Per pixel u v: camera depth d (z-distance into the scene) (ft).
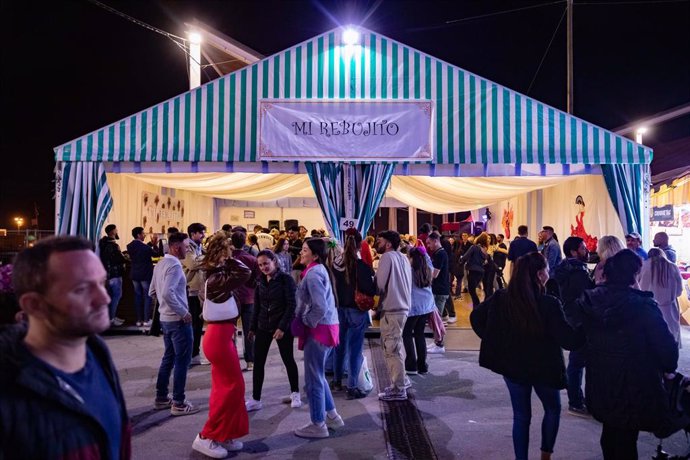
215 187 47.52
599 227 34.99
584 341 12.17
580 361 17.85
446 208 56.95
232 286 15.02
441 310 28.60
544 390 12.81
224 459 14.60
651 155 29.60
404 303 19.72
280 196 54.65
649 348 11.25
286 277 18.22
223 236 15.74
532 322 12.19
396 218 73.36
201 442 14.88
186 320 17.90
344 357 20.90
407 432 16.61
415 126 29.73
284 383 21.80
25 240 66.64
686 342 29.66
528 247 31.53
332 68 29.94
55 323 5.23
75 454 5.06
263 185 45.78
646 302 11.31
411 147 29.63
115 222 38.32
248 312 23.67
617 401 11.31
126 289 34.09
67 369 5.36
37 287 5.20
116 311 33.27
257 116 29.66
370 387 20.98
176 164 29.89
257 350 18.48
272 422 17.44
